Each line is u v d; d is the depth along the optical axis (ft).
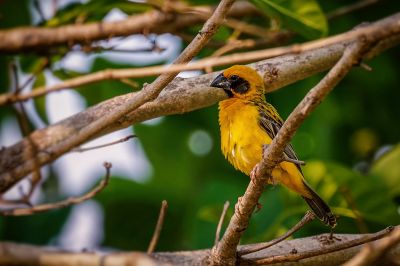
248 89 36.60
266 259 29.99
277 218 41.83
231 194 46.26
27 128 29.99
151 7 43.93
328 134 49.32
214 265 30.19
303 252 29.48
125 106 29.45
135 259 19.11
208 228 43.75
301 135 49.37
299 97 48.85
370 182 39.83
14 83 28.12
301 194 35.78
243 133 35.60
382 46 33.99
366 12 48.32
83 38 43.42
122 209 51.08
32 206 29.84
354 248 32.37
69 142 30.50
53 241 49.93
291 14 37.42
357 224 41.96
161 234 51.26
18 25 50.16
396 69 49.16
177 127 53.01
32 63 46.50
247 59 23.07
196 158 52.54
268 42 42.24
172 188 51.88
